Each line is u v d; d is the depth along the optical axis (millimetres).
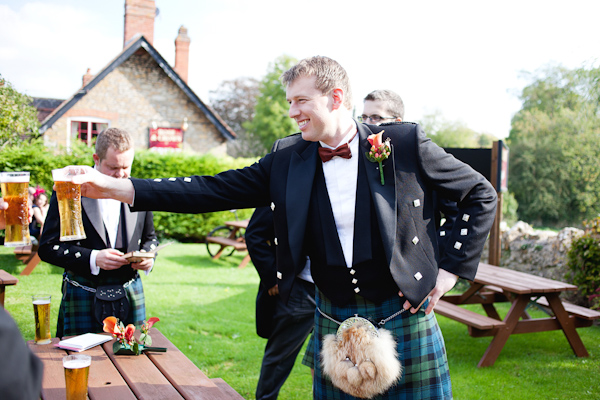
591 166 9570
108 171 2365
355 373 1608
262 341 4336
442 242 1835
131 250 2561
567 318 4141
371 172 1681
